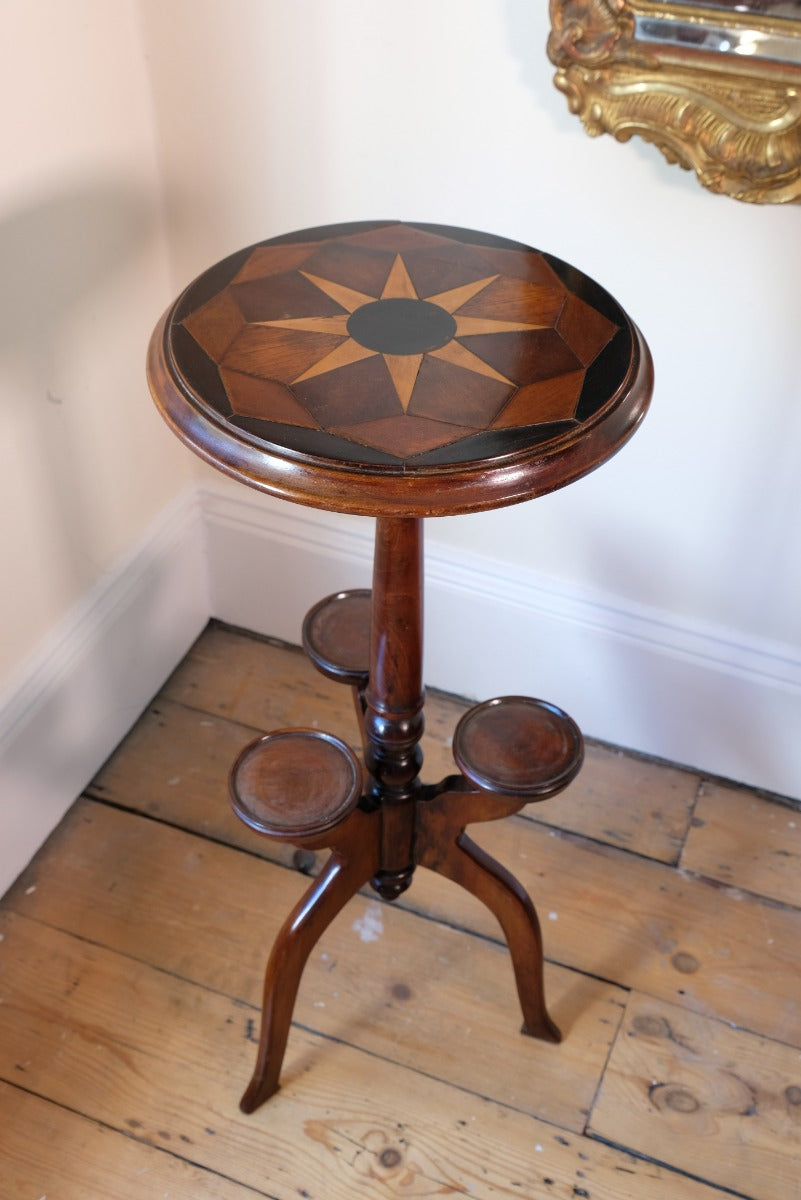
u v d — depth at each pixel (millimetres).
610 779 1762
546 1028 1422
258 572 1887
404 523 1032
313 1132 1352
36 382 1411
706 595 1629
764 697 1649
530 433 912
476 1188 1312
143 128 1506
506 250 1150
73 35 1328
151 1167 1313
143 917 1553
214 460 919
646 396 997
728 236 1329
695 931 1570
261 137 1487
